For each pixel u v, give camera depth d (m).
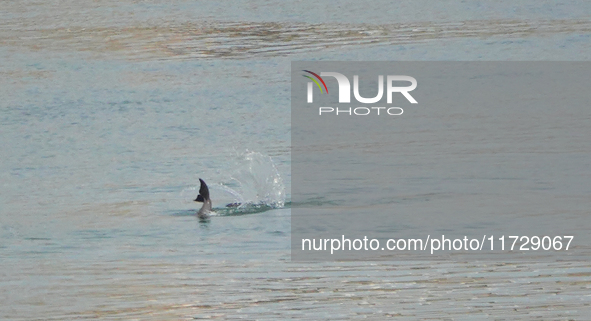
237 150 57.88
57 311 29.50
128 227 40.44
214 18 123.38
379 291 30.97
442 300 29.95
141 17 125.88
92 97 77.25
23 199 46.53
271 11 129.25
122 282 32.44
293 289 31.39
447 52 93.81
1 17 129.00
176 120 68.19
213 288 31.58
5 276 33.41
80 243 37.84
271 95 76.25
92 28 116.50
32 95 78.69
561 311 28.69
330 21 118.75
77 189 48.62
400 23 115.75
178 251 36.38
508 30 106.31
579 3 129.62
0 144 61.41
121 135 63.62
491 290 30.81
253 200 44.91
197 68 89.31
